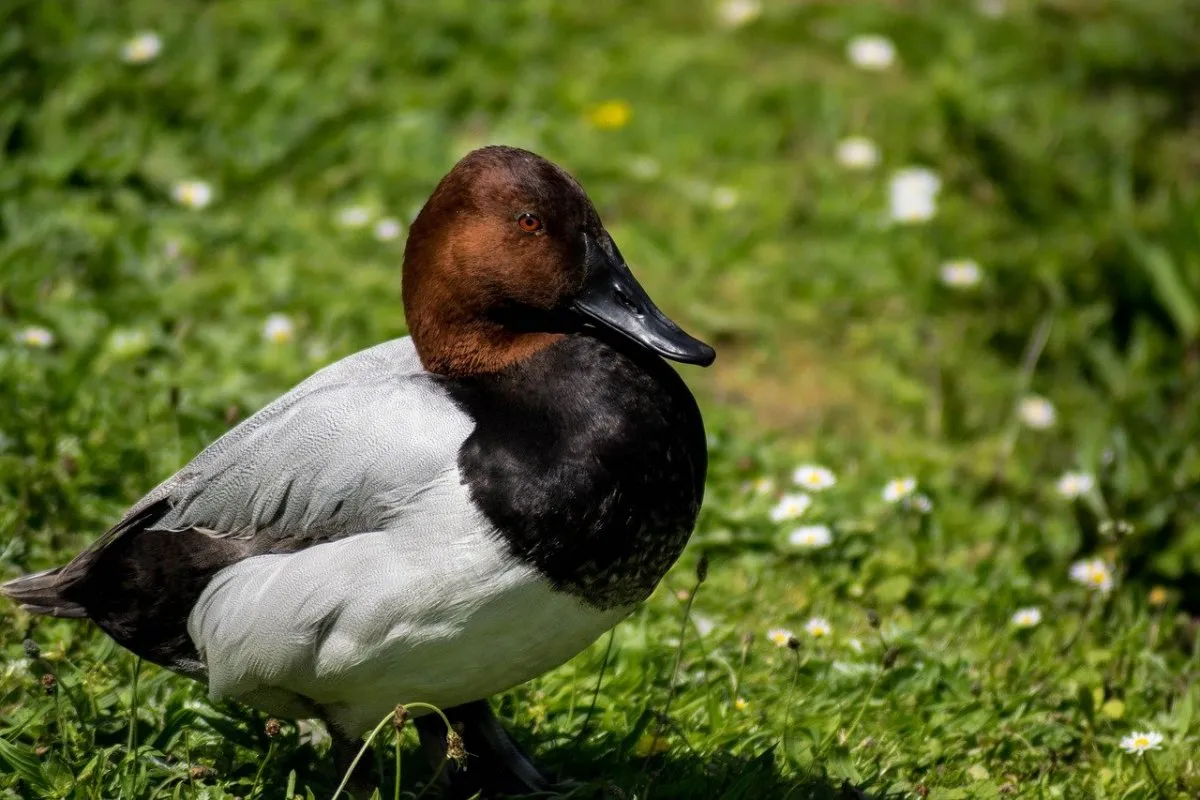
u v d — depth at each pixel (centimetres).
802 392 1094
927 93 1400
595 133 1286
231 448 632
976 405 1102
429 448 595
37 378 894
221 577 609
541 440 596
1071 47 1504
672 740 689
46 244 1021
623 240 1174
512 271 630
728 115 1334
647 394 615
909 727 721
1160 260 1211
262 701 631
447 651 590
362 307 1022
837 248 1208
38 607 639
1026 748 722
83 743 649
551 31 1402
